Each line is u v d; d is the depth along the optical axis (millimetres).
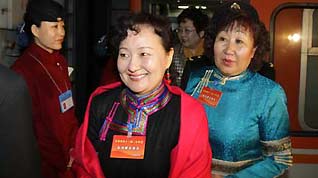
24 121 1107
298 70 3365
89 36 4035
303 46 3342
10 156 1094
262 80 1642
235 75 1648
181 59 3051
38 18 2422
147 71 1253
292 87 3377
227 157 1600
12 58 2891
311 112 3412
